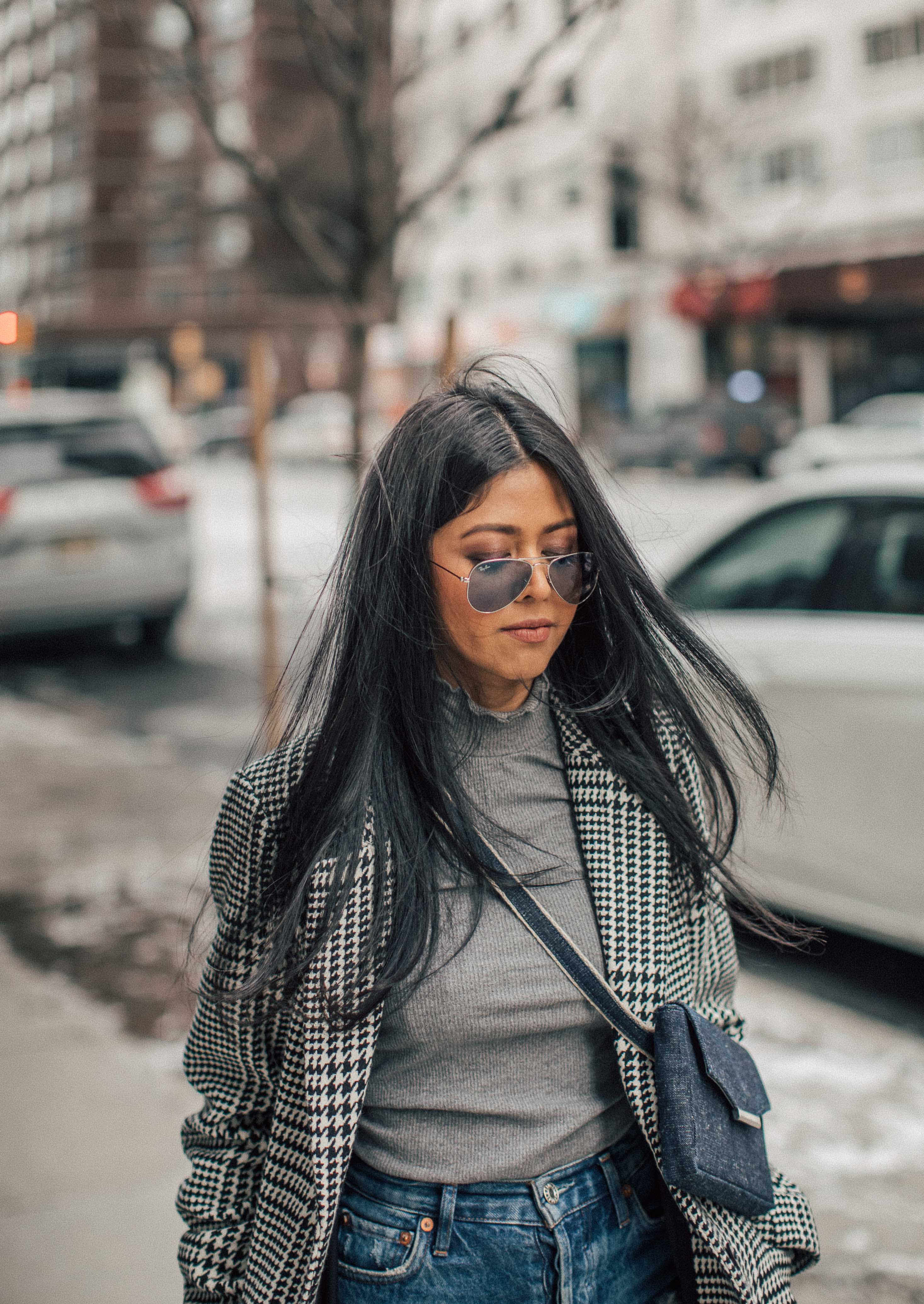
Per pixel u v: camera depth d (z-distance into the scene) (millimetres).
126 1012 3627
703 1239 1260
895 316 24844
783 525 4059
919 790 3453
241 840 1366
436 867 1272
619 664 1361
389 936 1240
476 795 1326
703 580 4238
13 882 4703
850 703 3600
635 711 1371
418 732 1282
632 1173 1337
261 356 4070
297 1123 1313
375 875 1252
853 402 33719
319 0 3938
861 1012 3641
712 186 24625
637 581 1354
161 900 4516
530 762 1355
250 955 1344
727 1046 1311
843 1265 2471
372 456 1377
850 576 3799
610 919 1309
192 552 9477
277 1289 1271
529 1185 1289
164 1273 2441
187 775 6238
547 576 1286
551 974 1284
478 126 4430
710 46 32281
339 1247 1308
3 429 8898
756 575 4074
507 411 1308
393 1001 1268
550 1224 1273
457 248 39125
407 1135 1298
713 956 1413
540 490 1293
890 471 3900
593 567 1333
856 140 31891
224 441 28156
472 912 1273
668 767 1374
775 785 1528
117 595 9102
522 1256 1270
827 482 4000
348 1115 1249
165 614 9570
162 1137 2936
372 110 4082
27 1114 3043
